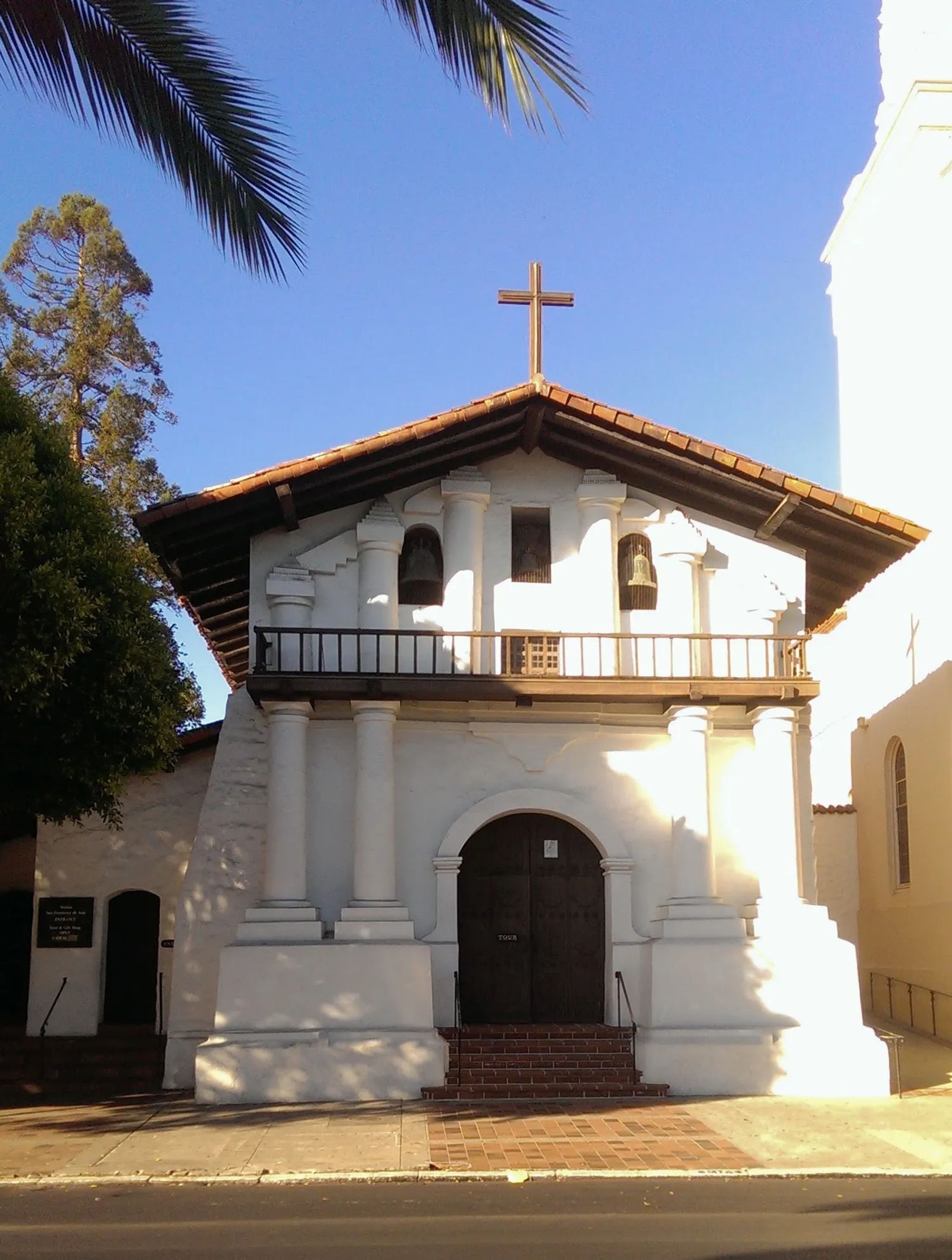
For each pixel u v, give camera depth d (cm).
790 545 1850
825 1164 1190
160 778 1983
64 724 1348
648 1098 1546
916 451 2275
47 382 3020
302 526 1788
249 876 1700
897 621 2344
